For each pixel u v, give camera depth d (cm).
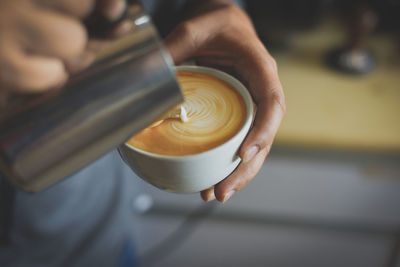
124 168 79
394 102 77
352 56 85
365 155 73
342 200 92
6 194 61
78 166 26
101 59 23
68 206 67
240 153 32
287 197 94
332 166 85
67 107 23
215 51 43
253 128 34
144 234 112
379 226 96
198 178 31
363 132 71
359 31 82
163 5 60
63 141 23
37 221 65
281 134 73
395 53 88
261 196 95
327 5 97
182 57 43
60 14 20
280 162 86
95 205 73
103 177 72
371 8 84
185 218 107
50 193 63
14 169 23
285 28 97
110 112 24
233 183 35
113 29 22
